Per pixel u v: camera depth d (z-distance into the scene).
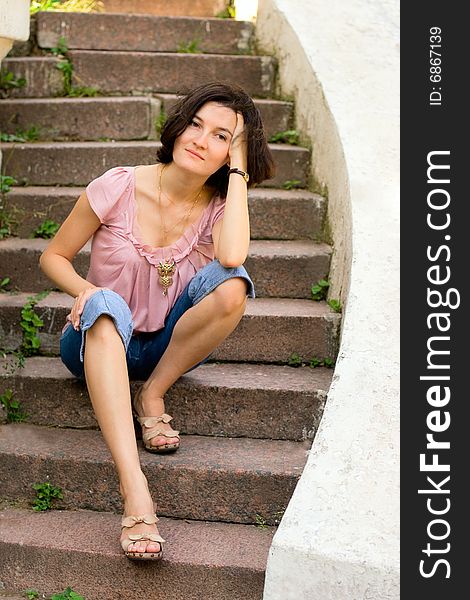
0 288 4.48
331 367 4.14
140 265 3.59
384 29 5.13
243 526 3.48
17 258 4.46
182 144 3.49
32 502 3.61
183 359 3.57
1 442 3.70
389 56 4.98
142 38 6.04
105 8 6.90
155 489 3.52
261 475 3.46
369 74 4.88
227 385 3.81
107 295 3.31
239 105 3.53
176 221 3.61
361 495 3.10
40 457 3.58
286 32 5.55
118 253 3.58
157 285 3.62
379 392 3.39
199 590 3.20
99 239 3.62
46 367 4.00
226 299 3.41
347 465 3.18
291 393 3.78
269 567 3.00
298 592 2.98
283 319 4.13
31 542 3.31
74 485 3.58
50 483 3.59
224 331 3.48
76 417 3.85
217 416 3.81
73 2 6.80
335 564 2.95
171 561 3.20
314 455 3.22
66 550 3.27
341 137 4.47
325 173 4.79
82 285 3.49
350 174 4.26
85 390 3.83
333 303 4.25
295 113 5.45
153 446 3.58
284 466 3.52
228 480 3.48
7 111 5.34
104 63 5.70
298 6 5.57
